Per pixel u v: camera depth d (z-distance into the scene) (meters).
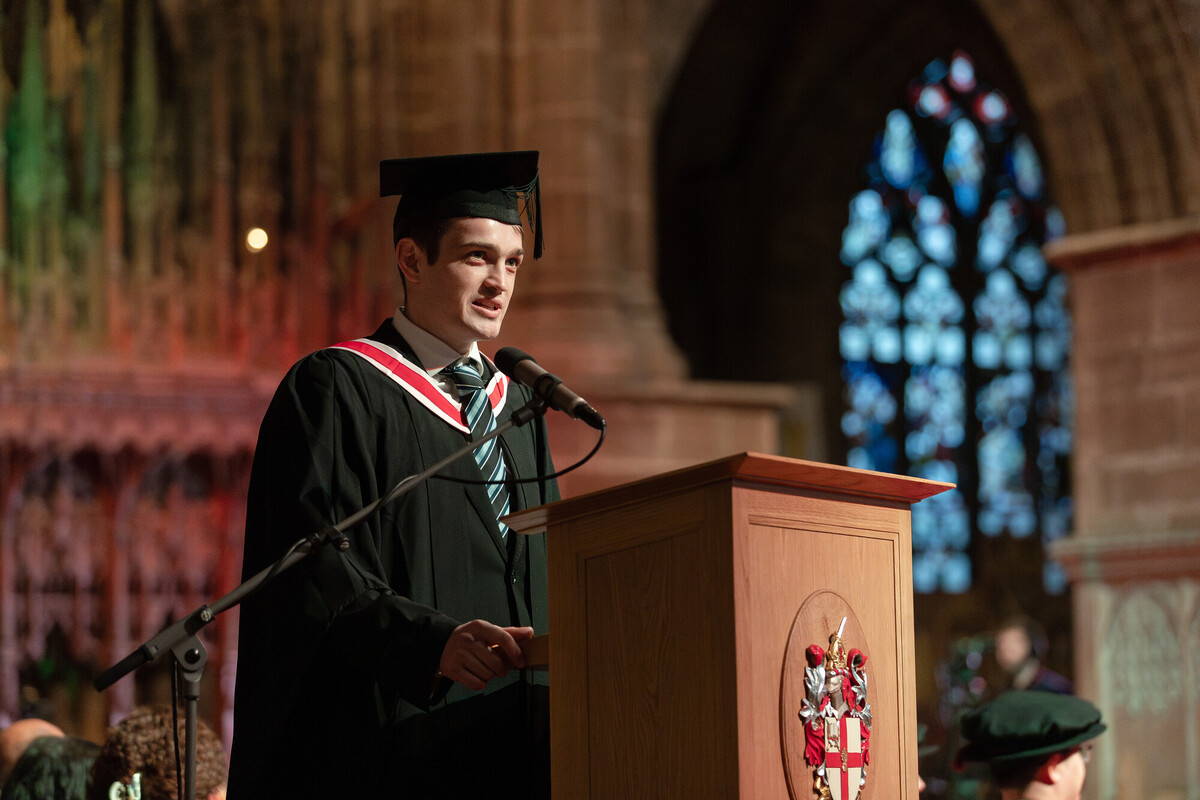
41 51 18.08
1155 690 21.89
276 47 19.11
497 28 19.66
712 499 4.58
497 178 6.25
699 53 38.75
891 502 5.09
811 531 4.76
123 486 17.88
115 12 18.33
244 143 19.00
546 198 19.36
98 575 17.77
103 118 18.25
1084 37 22.77
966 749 7.08
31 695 17.00
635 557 4.82
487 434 5.61
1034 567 44.81
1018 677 19.11
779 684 4.57
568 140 19.42
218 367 18.34
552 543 5.15
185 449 18.02
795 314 43.38
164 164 18.58
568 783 4.94
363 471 5.82
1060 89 23.34
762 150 42.03
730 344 42.91
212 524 18.17
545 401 5.65
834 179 44.31
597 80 19.59
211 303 18.58
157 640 5.34
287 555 5.44
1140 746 21.92
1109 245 22.72
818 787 4.60
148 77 18.52
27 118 18.00
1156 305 22.53
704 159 42.25
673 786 4.60
